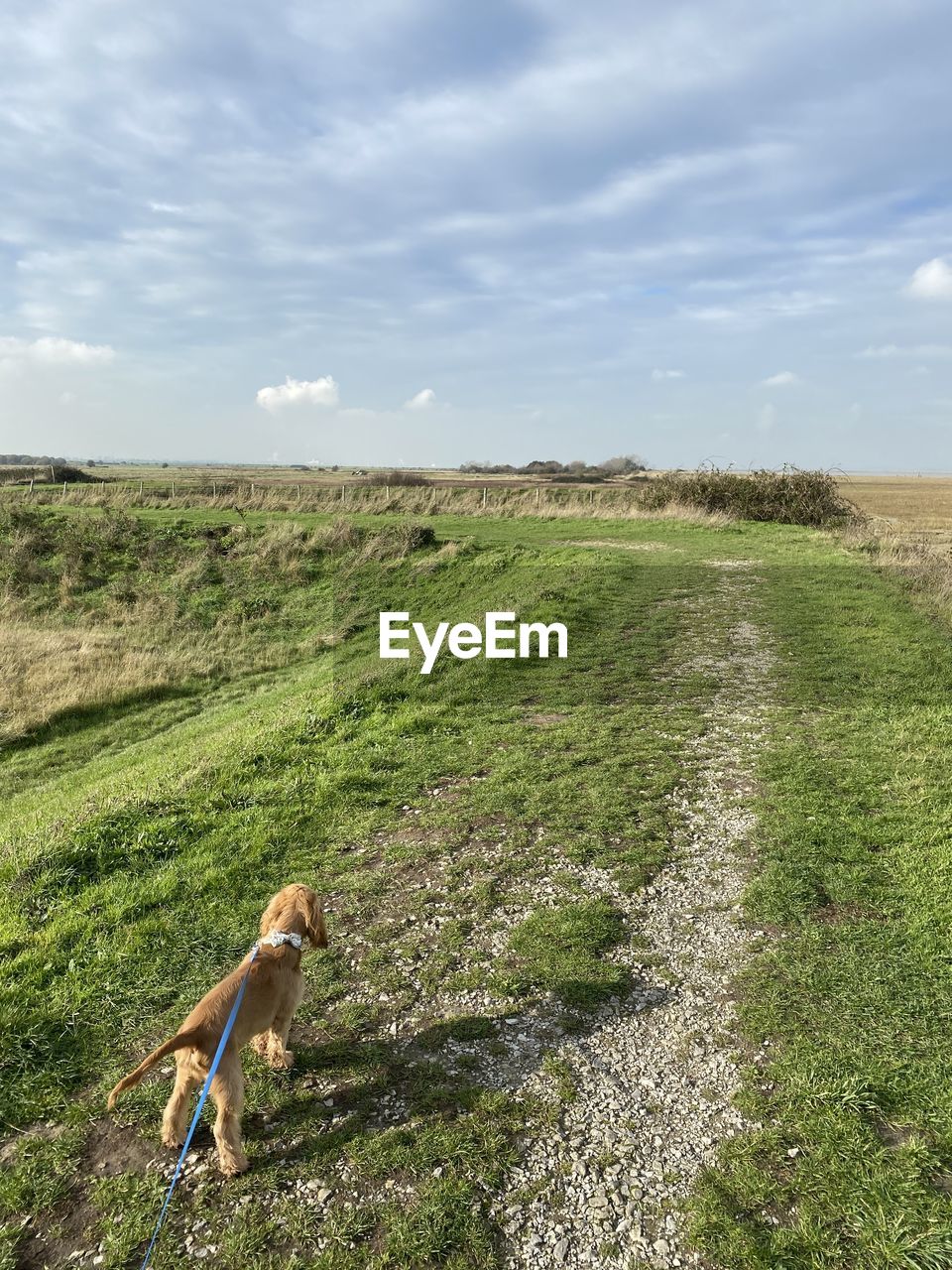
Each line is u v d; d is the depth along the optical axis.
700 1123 2.14
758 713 4.96
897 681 5.46
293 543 12.83
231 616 11.03
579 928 2.87
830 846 3.29
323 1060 2.38
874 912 2.90
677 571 9.71
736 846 3.36
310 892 2.49
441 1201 1.98
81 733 7.70
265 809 3.84
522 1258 1.87
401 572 11.36
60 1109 2.26
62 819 3.95
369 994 2.62
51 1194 2.03
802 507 15.00
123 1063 2.40
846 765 4.02
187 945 2.87
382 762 4.39
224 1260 1.89
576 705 5.31
